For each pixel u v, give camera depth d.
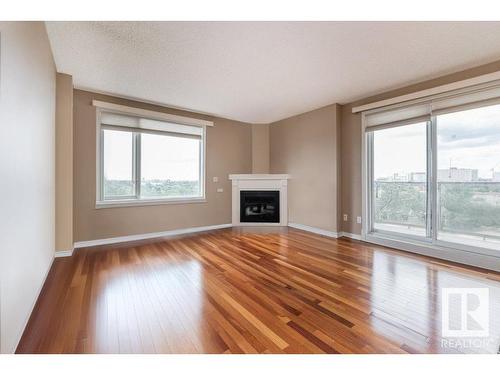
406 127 3.62
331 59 2.71
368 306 1.94
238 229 4.97
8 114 1.32
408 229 3.61
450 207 3.16
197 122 4.79
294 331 1.62
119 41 2.37
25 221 1.65
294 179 5.15
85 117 3.59
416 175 3.51
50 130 2.62
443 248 3.15
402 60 2.73
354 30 2.19
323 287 2.28
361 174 4.09
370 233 4.03
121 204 3.92
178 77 3.17
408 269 2.74
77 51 2.55
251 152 5.71
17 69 1.48
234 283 2.36
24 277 1.62
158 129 4.36
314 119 4.67
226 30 2.19
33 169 1.87
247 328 1.65
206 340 1.53
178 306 1.93
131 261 2.98
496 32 2.21
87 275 2.54
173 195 4.63
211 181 5.05
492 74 2.67
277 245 3.74
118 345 1.47
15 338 1.42
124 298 2.06
